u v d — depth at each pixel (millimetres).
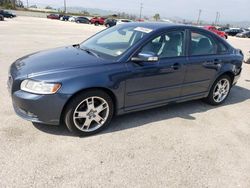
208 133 4121
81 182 2814
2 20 33000
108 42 4375
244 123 4613
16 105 3469
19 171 2889
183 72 4422
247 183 3039
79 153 3303
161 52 4172
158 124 4246
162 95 4328
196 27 4688
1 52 9359
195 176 3070
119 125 4090
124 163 3189
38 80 3303
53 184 2748
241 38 36469
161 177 3002
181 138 3891
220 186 2945
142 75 3908
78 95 3453
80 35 19453
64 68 3475
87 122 3666
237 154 3602
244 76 8109
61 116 3525
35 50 10477
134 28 4438
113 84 3641
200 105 5246
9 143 3371
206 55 4766
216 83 5105
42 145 3395
